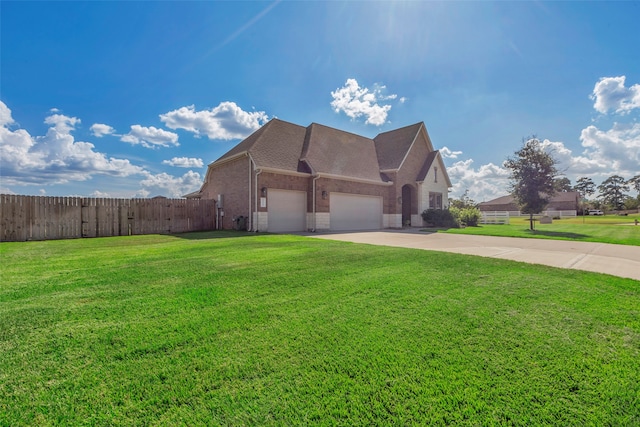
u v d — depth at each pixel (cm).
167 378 226
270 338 290
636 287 476
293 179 1672
